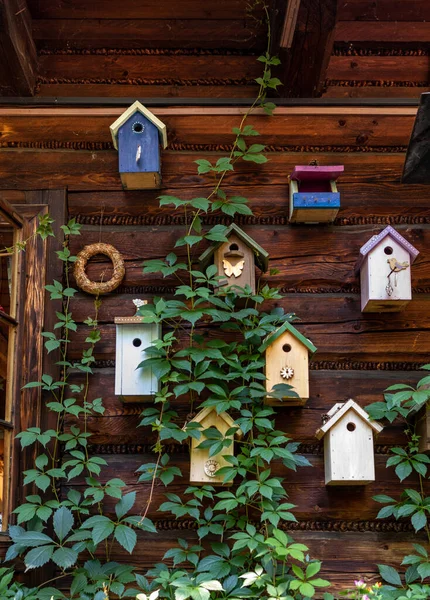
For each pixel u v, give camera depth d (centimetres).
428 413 386
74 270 409
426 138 388
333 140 423
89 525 368
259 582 362
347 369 409
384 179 421
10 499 385
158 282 413
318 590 389
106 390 404
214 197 418
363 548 394
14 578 382
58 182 418
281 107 424
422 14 432
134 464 399
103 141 421
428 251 417
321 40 399
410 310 412
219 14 429
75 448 399
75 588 368
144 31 428
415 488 399
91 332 402
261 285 413
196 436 379
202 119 423
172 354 403
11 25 394
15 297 404
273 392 384
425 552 381
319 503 397
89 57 429
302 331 410
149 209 418
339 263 415
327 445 391
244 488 376
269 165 421
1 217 424
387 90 430
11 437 390
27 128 421
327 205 402
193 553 380
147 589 370
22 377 401
